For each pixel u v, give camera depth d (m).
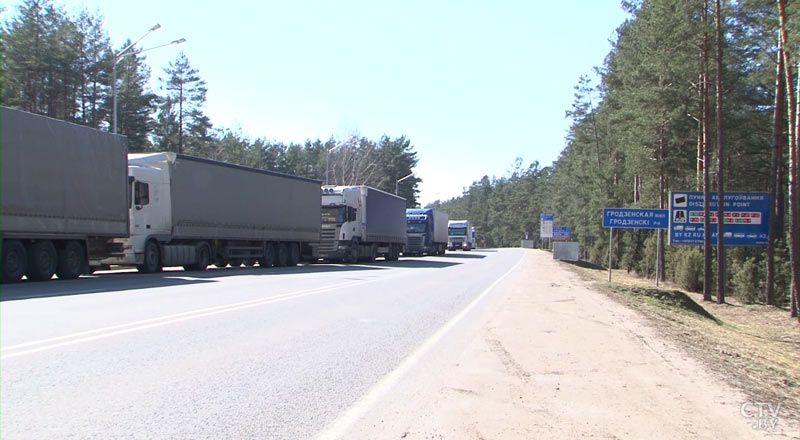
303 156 98.38
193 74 64.75
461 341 9.64
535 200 132.00
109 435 4.82
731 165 36.38
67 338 8.67
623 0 36.16
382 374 7.22
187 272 23.86
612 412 5.76
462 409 5.81
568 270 34.72
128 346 8.25
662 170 34.84
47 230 17.12
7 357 7.41
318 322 11.12
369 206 37.72
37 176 16.77
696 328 14.15
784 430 5.37
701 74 25.47
